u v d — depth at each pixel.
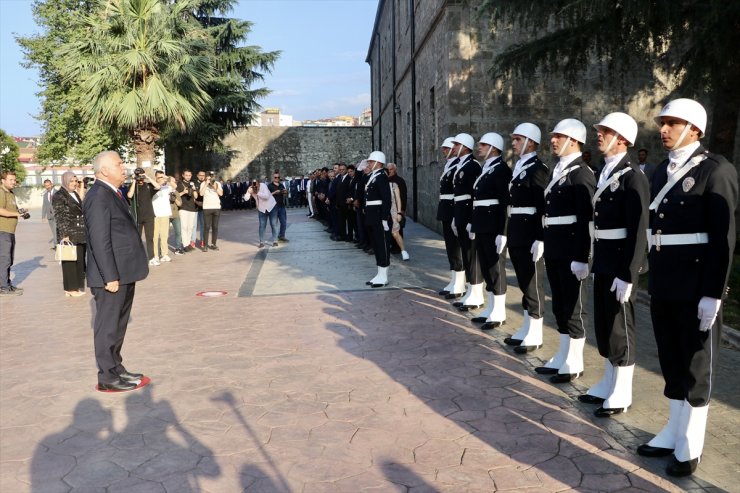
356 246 13.44
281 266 10.77
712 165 3.05
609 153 3.88
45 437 3.79
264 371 4.95
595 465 3.24
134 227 4.80
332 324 6.43
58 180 51.25
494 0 8.32
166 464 3.37
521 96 12.85
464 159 6.84
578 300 4.52
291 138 39.59
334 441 3.60
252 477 3.19
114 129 18.91
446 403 4.16
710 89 7.96
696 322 3.09
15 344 6.07
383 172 8.34
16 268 11.89
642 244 3.61
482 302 6.96
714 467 3.19
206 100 19.28
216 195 13.59
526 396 4.28
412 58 17.58
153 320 6.89
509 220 5.39
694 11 6.93
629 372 3.92
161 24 17.48
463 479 3.11
